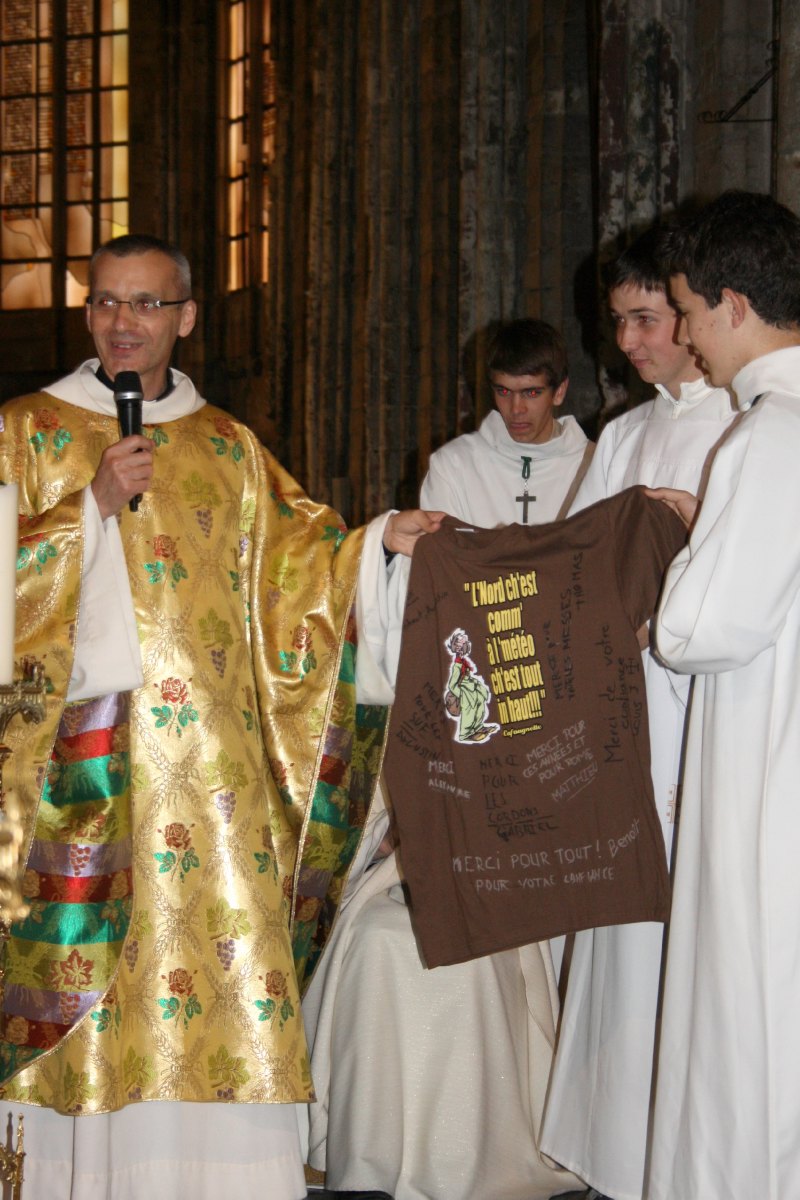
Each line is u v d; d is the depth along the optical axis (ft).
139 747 9.48
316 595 10.09
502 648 9.57
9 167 53.83
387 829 11.34
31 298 53.67
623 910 9.32
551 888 9.44
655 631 8.43
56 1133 9.32
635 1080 9.55
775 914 8.15
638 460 10.55
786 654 8.32
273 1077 9.34
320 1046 10.97
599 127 19.22
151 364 9.77
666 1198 8.46
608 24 19.02
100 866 9.19
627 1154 9.53
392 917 10.75
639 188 18.63
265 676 10.04
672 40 18.51
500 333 13.64
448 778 9.60
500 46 25.44
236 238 49.21
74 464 9.71
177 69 49.83
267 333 43.65
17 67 53.78
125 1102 9.15
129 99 51.80
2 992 9.08
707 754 8.47
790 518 8.02
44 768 9.01
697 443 10.18
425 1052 10.50
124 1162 9.39
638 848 9.34
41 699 7.88
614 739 9.40
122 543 9.56
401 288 31.71
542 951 11.30
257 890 9.57
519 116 25.40
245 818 9.64
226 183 49.57
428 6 29.91
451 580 9.70
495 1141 10.54
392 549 9.94
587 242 24.06
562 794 9.44
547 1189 10.71
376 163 32.40
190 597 9.71
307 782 10.04
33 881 9.15
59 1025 8.98
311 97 40.24
